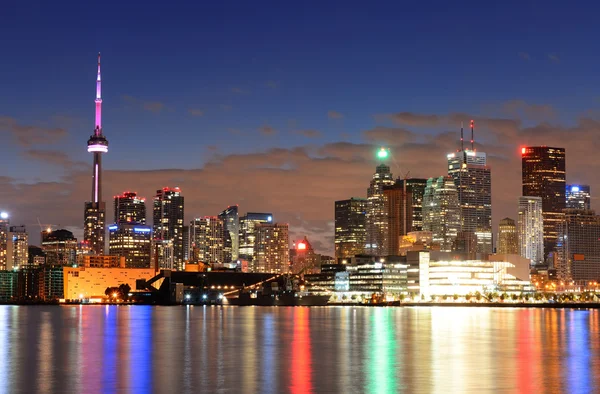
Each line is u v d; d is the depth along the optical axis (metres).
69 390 117.06
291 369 141.12
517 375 131.62
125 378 129.50
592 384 120.75
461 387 117.88
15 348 188.00
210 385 121.25
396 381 124.50
